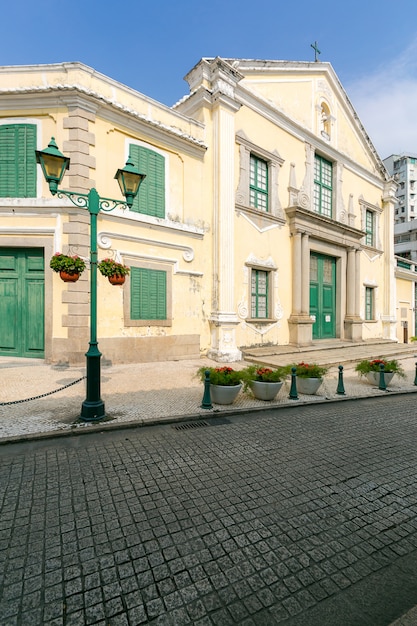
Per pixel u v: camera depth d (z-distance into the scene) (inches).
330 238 530.6
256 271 446.6
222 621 66.9
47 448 148.9
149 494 113.3
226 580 77.6
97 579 76.9
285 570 81.2
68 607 69.4
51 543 88.4
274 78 478.3
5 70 312.7
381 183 687.7
